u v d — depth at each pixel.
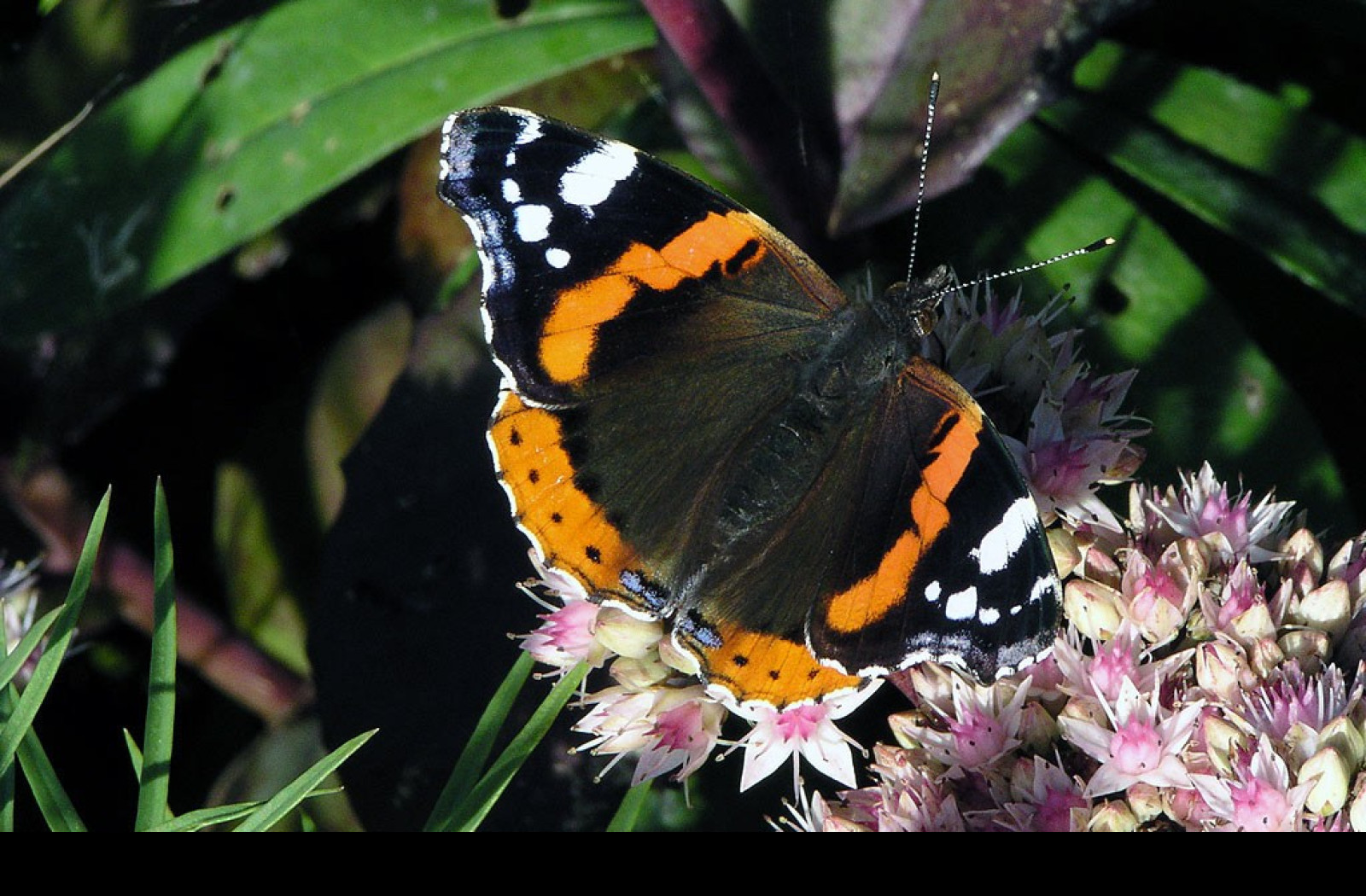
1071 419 0.39
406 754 0.41
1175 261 0.41
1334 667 0.38
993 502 0.37
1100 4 0.41
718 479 0.38
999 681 0.38
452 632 0.41
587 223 0.38
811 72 0.41
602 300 0.38
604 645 0.38
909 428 0.38
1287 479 0.40
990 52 0.41
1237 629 0.38
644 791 0.38
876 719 0.41
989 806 0.38
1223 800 0.37
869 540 0.38
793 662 0.38
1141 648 0.38
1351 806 0.37
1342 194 0.41
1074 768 0.38
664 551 0.38
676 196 0.38
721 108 0.41
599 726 0.38
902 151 0.41
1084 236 0.41
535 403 0.38
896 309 0.39
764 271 0.38
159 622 0.37
